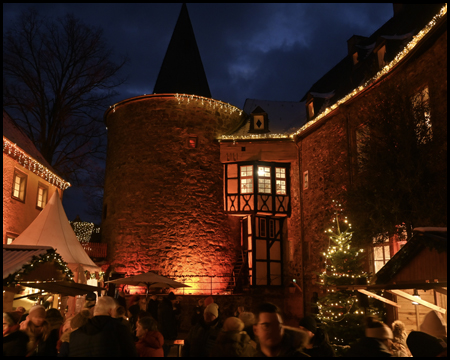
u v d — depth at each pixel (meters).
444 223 7.71
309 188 14.82
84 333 3.46
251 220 16.23
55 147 17.78
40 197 15.04
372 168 8.88
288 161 16.44
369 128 9.43
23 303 8.70
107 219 17.27
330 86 18.06
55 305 8.97
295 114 18.55
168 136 16.67
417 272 5.30
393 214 8.55
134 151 16.84
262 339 2.88
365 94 11.78
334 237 10.69
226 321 3.45
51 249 7.04
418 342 3.45
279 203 16.31
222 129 17.42
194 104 17.11
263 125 17.45
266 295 15.57
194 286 15.56
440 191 7.82
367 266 10.91
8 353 3.57
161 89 18.19
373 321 3.62
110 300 3.72
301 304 14.89
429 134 8.45
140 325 4.66
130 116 17.28
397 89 9.04
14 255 6.59
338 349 8.77
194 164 16.55
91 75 18.05
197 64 19.03
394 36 12.93
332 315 9.58
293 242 15.91
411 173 8.21
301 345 3.21
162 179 16.34
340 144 12.95
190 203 16.20
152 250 15.80
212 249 16.05
